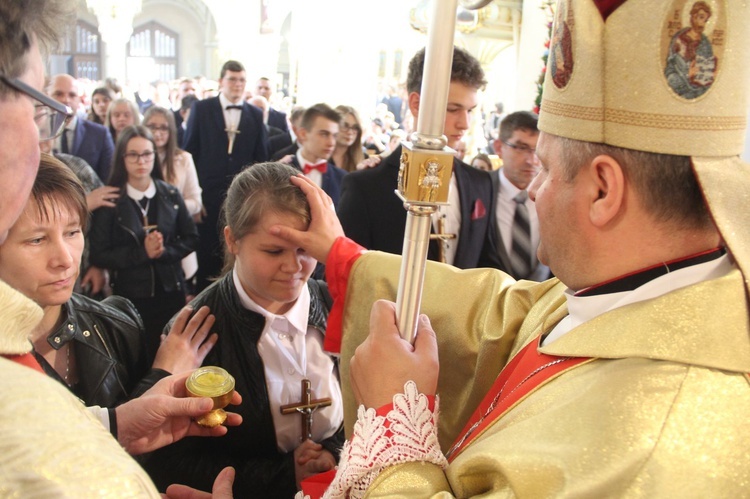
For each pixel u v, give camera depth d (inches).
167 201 123.0
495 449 30.1
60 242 50.8
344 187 95.0
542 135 34.9
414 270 36.3
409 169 34.5
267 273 56.2
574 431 28.3
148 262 117.7
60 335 54.9
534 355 36.2
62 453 16.6
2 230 21.5
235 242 59.1
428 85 33.9
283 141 214.5
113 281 118.1
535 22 299.3
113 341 59.6
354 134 171.6
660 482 25.8
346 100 554.6
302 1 567.2
